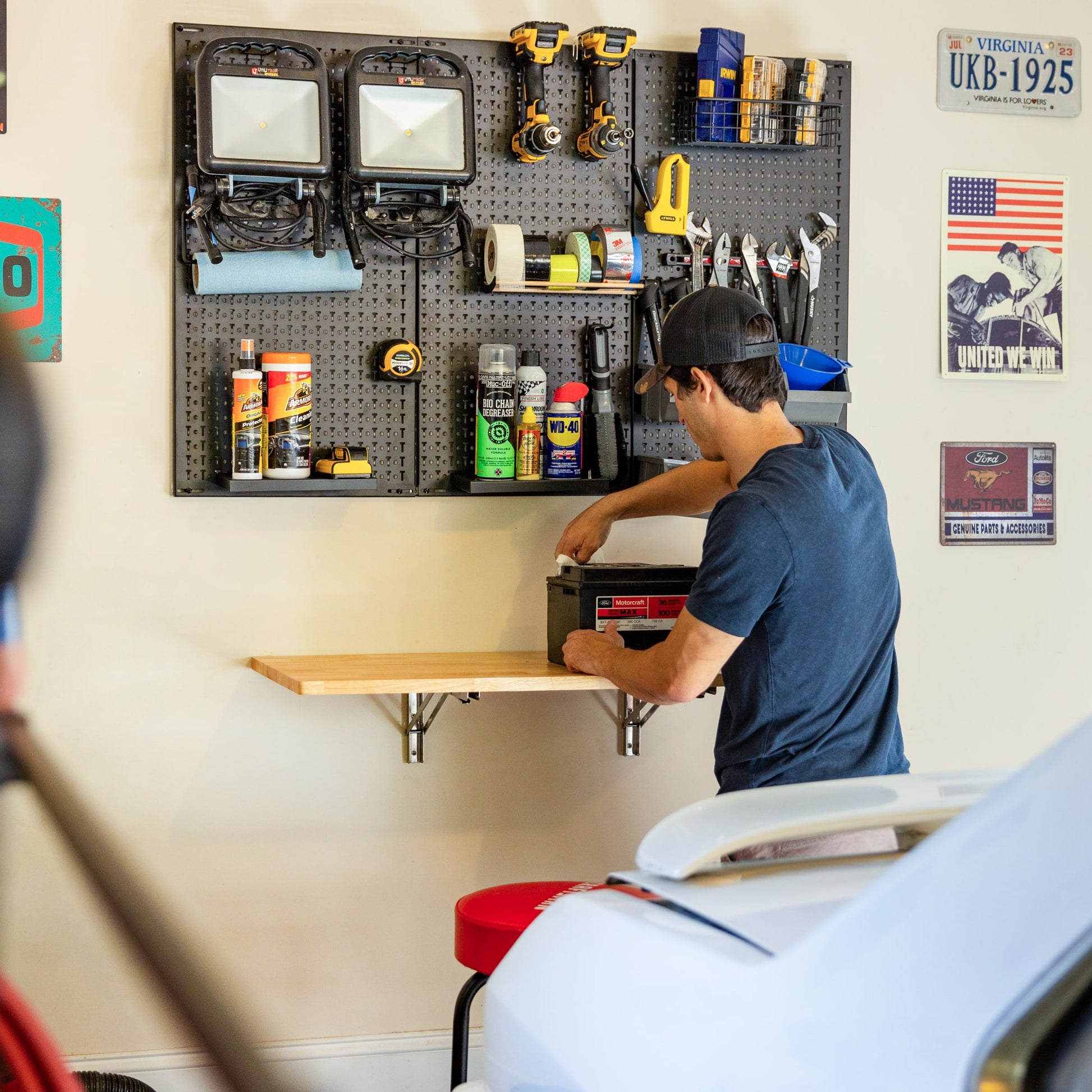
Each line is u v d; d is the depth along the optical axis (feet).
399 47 7.79
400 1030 8.64
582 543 7.91
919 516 9.33
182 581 8.11
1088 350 9.56
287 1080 0.84
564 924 3.22
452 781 8.66
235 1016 0.83
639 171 8.63
